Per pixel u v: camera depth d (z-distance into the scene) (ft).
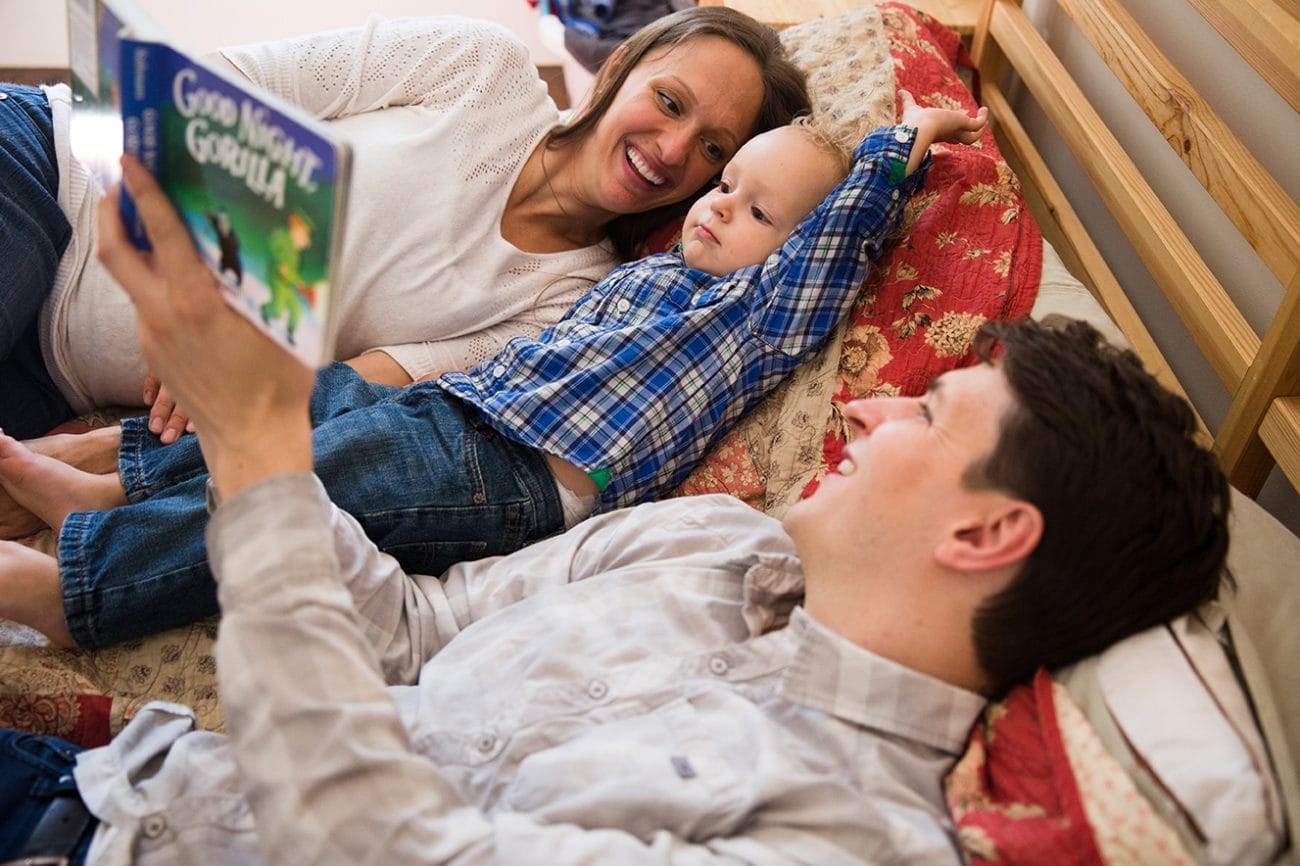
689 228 4.84
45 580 3.55
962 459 2.76
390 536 3.97
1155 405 2.76
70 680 3.52
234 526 2.49
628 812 2.60
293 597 2.45
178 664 3.67
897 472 2.82
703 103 5.01
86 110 2.80
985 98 6.55
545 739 2.92
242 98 2.14
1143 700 2.65
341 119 5.19
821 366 4.42
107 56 2.48
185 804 2.83
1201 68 4.86
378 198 4.86
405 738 2.53
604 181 5.11
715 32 5.07
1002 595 2.72
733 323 4.35
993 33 6.31
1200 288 4.22
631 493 4.27
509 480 4.17
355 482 3.95
